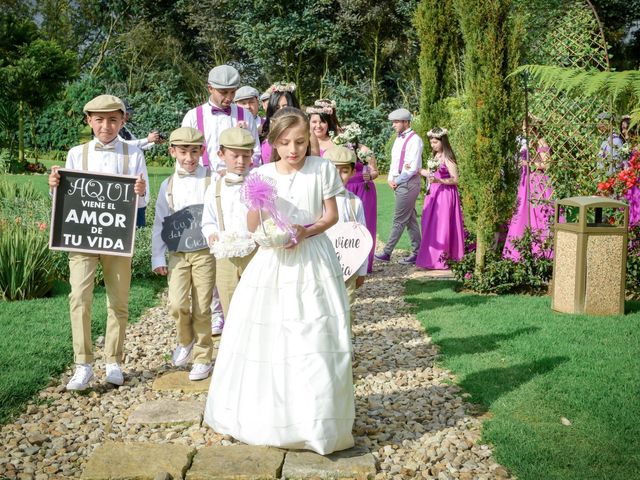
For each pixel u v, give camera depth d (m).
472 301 6.86
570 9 7.62
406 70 28.89
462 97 14.17
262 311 3.47
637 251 7.03
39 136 26.08
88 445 3.64
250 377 3.48
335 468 3.25
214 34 31.81
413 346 5.45
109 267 4.52
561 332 5.53
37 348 5.13
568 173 7.52
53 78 22.70
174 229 4.59
